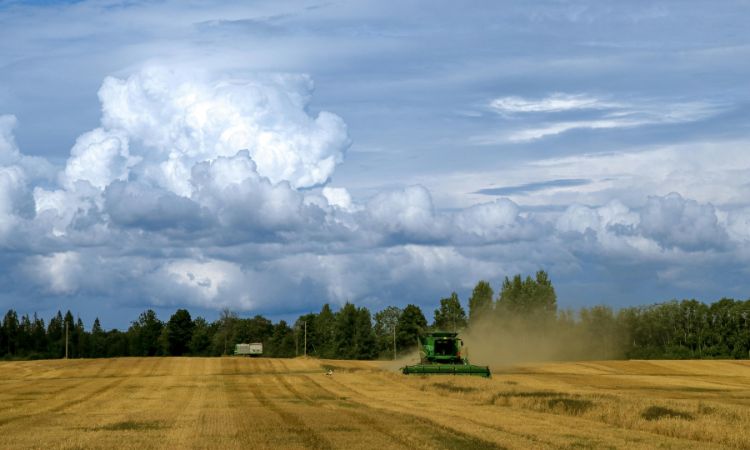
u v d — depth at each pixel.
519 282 130.38
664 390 53.34
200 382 59.12
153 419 31.72
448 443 23.73
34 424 30.38
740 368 84.00
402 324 150.25
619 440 24.31
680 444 23.66
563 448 22.62
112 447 23.38
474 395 41.59
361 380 58.22
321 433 26.39
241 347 161.25
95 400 43.38
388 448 22.84
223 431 27.17
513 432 26.17
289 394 46.16
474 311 130.88
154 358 102.69
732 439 24.06
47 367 87.50
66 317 187.38
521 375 71.31
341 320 158.25
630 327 140.38
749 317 136.25
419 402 39.34
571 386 54.28
